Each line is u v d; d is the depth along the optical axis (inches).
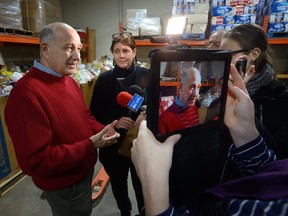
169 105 16.6
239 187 11.6
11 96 37.8
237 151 20.6
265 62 34.0
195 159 19.5
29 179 88.4
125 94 46.6
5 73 92.9
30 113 36.3
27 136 36.3
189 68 16.6
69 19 162.2
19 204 75.1
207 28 120.6
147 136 15.6
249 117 19.9
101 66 133.4
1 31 87.0
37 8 107.1
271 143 30.0
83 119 47.4
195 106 18.0
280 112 32.0
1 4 83.0
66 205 45.5
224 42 33.5
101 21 161.2
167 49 16.0
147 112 16.2
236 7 111.2
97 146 43.5
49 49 41.2
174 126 17.2
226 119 20.9
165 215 13.1
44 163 37.0
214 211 12.2
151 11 155.0
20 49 128.6
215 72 18.3
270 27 110.4
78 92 49.8
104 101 61.5
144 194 13.9
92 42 153.8
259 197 10.4
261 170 13.6
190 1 115.9
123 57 58.4
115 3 157.0
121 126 52.4
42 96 38.5
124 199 65.2
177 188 19.3
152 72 15.2
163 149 15.2
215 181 21.1
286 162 12.5
